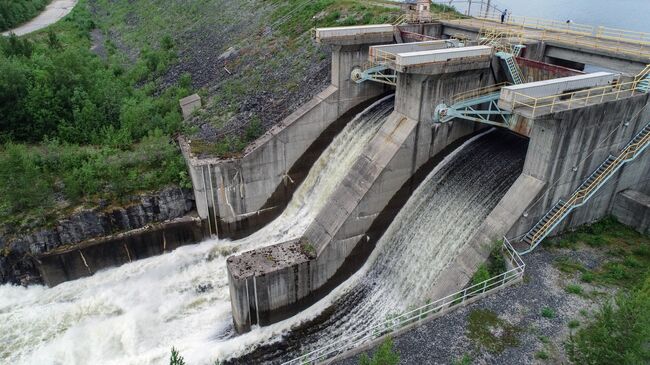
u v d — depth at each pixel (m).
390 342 16.62
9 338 28.61
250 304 27.64
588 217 27.06
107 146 39.66
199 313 30.61
